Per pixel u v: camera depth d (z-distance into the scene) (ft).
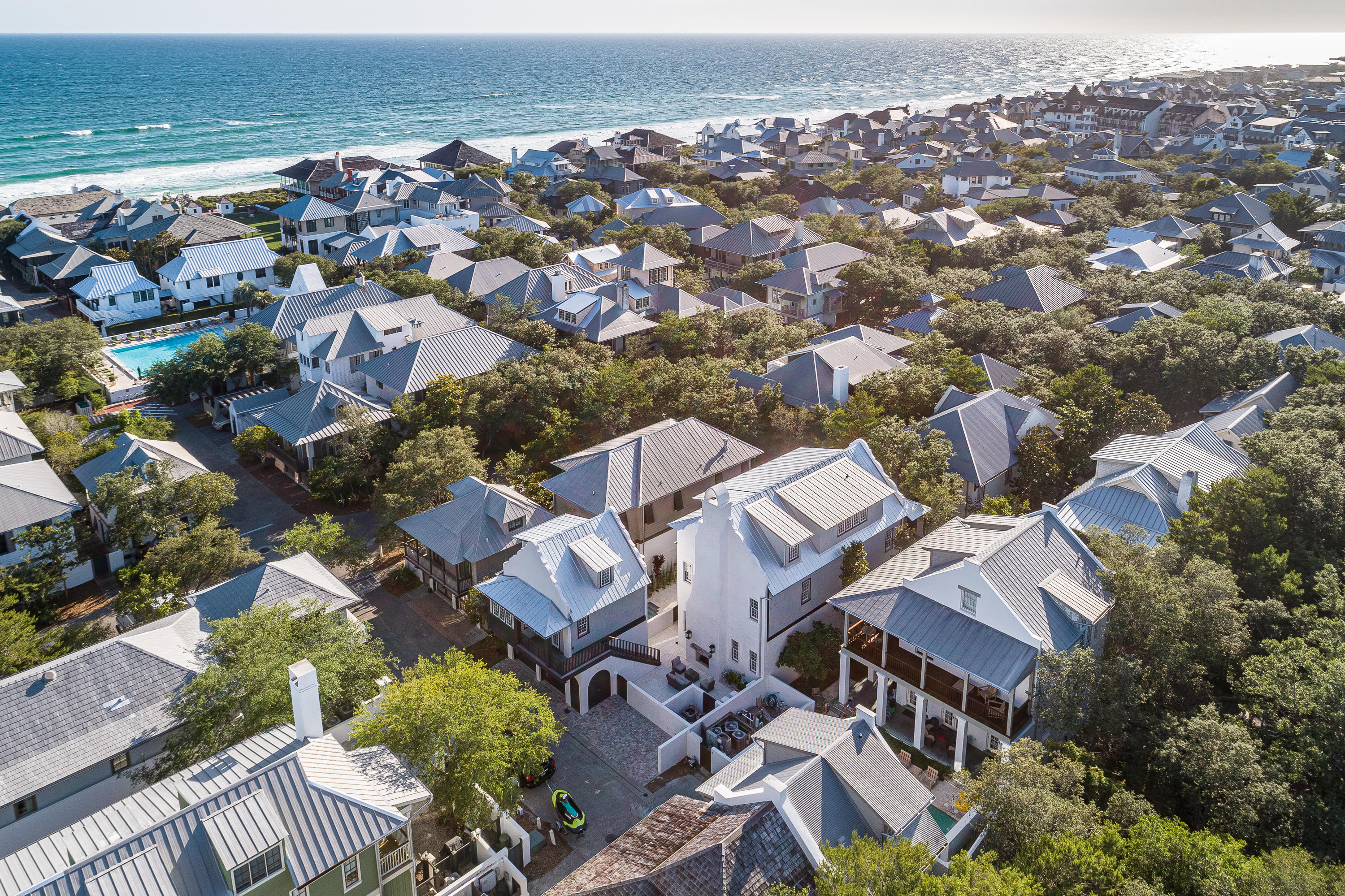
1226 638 126.93
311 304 288.92
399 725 116.26
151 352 317.42
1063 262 348.18
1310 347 228.02
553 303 312.91
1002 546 134.62
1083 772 109.60
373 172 529.45
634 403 230.48
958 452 197.67
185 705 122.01
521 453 227.40
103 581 189.47
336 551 180.24
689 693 152.56
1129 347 235.40
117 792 122.83
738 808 104.99
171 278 357.41
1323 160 559.79
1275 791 105.19
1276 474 156.66
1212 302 264.72
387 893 105.50
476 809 116.67
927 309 298.35
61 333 280.92
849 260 361.10
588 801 133.90
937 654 129.59
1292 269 352.90
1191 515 149.18
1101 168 536.83
